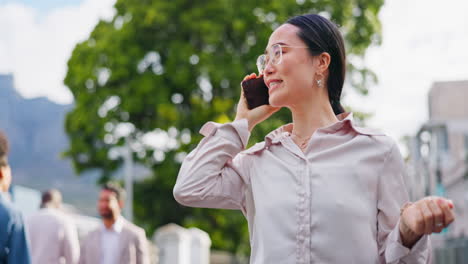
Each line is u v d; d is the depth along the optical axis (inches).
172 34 784.9
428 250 86.4
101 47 794.2
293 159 91.4
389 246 84.2
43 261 273.7
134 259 286.5
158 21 764.0
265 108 102.5
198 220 784.3
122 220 292.4
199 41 788.6
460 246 625.9
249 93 102.6
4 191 148.6
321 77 94.0
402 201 89.7
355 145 89.7
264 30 743.1
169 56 768.9
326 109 95.2
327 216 86.1
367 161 89.0
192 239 620.1
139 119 797.2
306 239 86.3
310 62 93.3
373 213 88.1
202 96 772.6
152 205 805.2
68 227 282.4
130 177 772.0
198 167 98.3
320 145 91.2
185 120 773.9
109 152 797.9
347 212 85.9
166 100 765.9
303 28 93.8
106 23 834.8
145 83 766.5
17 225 137.6
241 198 99.7
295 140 95.3
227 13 757.9
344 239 85.5
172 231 589.9
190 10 770.2
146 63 792.9
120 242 285.0
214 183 98.3
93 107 794.2
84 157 824.9
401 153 91.5
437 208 76.1
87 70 799.7
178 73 756.0
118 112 788.6
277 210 88.7
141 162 789.9
